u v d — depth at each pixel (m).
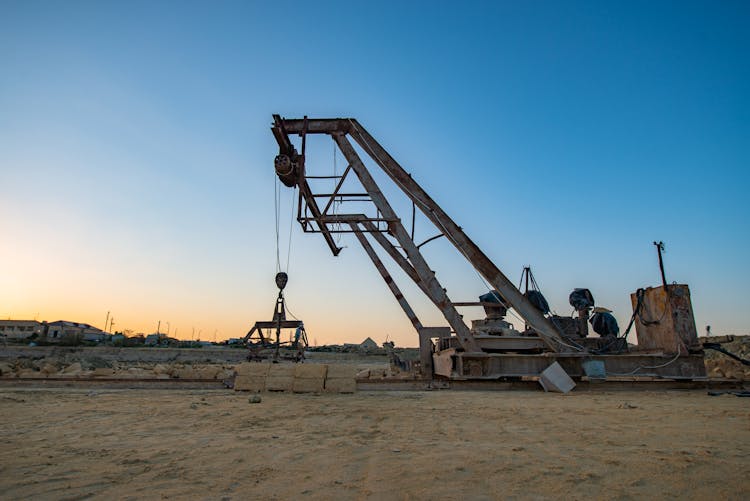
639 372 13.12
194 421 6.74
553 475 3.78
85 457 4.43
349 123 13.82
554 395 11.31
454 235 13.62
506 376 12.72
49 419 6.86
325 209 13.59
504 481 3.62
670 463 4.15
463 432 5.88
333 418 7.10
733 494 3.31
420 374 16.47
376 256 16.91
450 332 16.58
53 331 114.00
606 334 15.54
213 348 77.81
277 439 5.37
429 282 13.46
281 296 15.70
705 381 12.83
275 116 12.09
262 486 3.51
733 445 4.98
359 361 58.12
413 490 3.40
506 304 14.11
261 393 10.88
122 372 18.05
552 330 13.63
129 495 3.28
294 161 13.60
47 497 3.22
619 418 7.16
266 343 15.93
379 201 13.58
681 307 13.64
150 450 4.75
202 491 3.38
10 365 24.50
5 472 3.85
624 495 3.29
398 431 5.96
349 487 3.49
